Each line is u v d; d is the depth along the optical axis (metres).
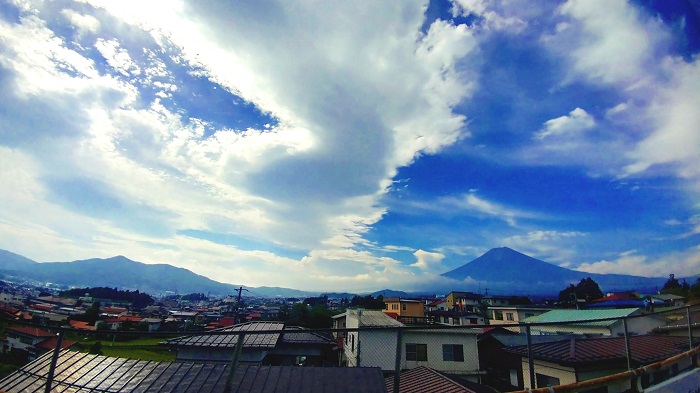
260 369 6.76
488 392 10.69
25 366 7.44
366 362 17.83
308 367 6.80
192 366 7.01
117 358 7.48
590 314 22.41
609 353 10.79
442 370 18.02
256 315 54.69
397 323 19.17
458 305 63.00
